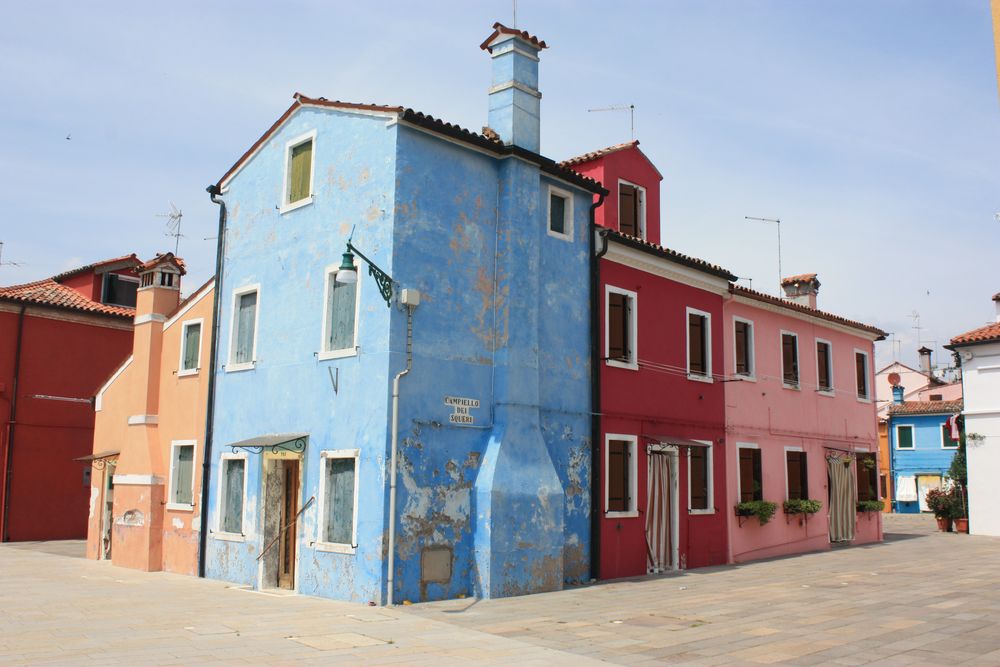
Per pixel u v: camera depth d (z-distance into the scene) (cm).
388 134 1395
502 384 1450
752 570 1834
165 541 1805
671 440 1806
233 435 1641
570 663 891
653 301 1866
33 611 1186
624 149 2020
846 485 2533
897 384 5112
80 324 2672
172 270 1997
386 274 1341
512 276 1480
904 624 1132
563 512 1543
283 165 1630
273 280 1608
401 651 940
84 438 2647
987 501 2922
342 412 1390
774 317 2312
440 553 1344
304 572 1405
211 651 915
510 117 1541
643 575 1727
